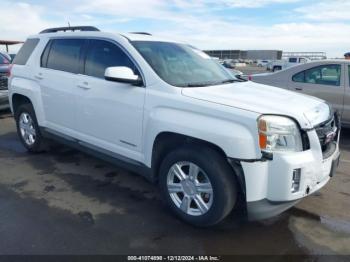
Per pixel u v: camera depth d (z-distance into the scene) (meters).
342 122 6.55
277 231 3.22
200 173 3.12
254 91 3.54
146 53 3.68
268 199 2.83
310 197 3.96
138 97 3.48
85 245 2.93
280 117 2.80
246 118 2.76
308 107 3.15
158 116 3.27
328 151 3.20
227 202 2.93
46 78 4.72
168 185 3.33
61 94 4.46
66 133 4.54
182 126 3.05
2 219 3.33
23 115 5.36
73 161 5.05
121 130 3.72
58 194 3.92
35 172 4.60
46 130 4.89
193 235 3.12
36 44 5.11
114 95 3.72
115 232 3.14
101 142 4.02
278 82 7.24
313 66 6.82
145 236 3.09
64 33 4.64
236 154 2.77
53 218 3.37
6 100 7.70
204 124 2.94
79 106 4.20
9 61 8.59
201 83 3.59
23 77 5.17
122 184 4.23
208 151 2.97
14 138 6.36
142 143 3.51
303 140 2.85
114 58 3.86
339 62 6.52
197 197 3.13
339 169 4.92
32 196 3.86
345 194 4.06
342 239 3.10
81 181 4.31
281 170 2.74
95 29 4.45
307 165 2.80
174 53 4.00
